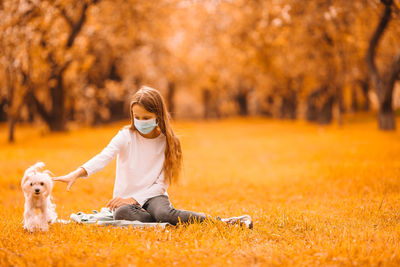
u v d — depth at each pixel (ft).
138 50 134.51
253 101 266.36
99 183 39.50
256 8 89.97
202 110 300.61
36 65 83.30
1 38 77.46
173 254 14.25
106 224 18.66
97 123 149.07
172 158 19.44
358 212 21.84
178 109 297.74
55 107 110.93
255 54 106.83
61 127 111.75
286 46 103.71
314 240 16.29
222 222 18.08
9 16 77.66
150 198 19.27
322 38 100.68
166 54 140.05
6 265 13.39
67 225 18.57
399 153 51.96
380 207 22.36
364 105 204.23
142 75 144.46
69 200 31.40
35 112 116.88
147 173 19.39
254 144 83.71
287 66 123.44
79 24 95.30
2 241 16.16
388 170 37.86
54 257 13.94
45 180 17.13
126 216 18.80
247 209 23.58
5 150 70.28
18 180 40.78
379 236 16.61
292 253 14.40
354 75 133.69
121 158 19.39
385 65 125.59
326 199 27.14
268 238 17.06
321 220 20.12
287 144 78.79
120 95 141.38
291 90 165.99
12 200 31.65
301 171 43.88
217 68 164.35
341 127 116.47
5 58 79.10
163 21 107.55
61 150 71.67
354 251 14.47
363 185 31.76
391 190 29.19
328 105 136.05
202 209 24.00
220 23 105.60
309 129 121.08
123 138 19.06
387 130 91.25
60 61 91.56
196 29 120.67
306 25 87.76
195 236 16.39
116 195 19.52
